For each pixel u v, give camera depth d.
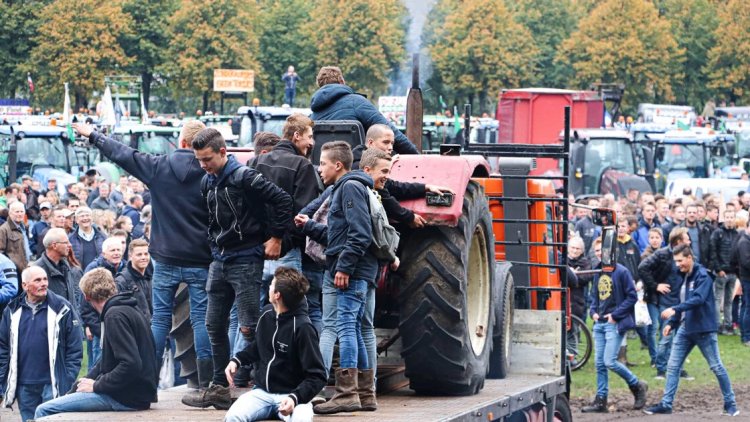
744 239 26.98
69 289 16.55
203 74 83.56
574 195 50.34
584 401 21.17
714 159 59.97
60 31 79.62
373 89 87.62
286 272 10.22
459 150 13.41
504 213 16.20
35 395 14.67
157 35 85.62
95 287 12.13
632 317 20.22
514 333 15.36
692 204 28.80
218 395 11.32
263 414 10.23
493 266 13.33
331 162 11.12
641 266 23.47
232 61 84.31
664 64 95.75
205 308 12.16
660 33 95.56
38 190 31.83
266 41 89.25
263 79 87.25
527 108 52.53
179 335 13.22
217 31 83.62
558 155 15.81
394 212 11.48
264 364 10.24
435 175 11.94
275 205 10.98
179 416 10.63
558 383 14.80
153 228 12.20
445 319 11.98
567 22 103.81
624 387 22.45
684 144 55.34
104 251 16.66
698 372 24.08
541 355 15.25
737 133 65.88
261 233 11.17
